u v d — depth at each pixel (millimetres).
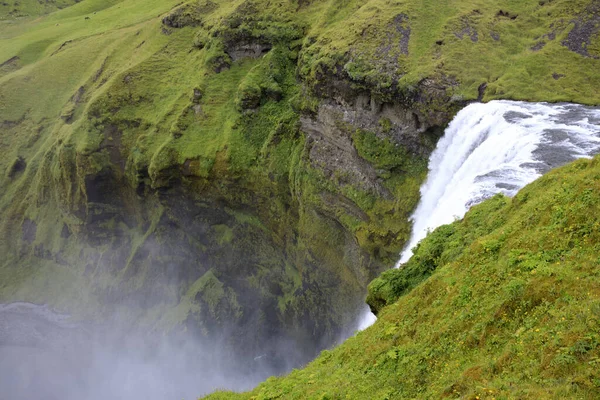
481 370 13586
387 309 20656
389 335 18719
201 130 61250
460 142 39250
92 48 91125
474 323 15625
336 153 49625
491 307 15430
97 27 104500
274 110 58531
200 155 58625
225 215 60531
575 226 15773
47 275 76938
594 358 11570
